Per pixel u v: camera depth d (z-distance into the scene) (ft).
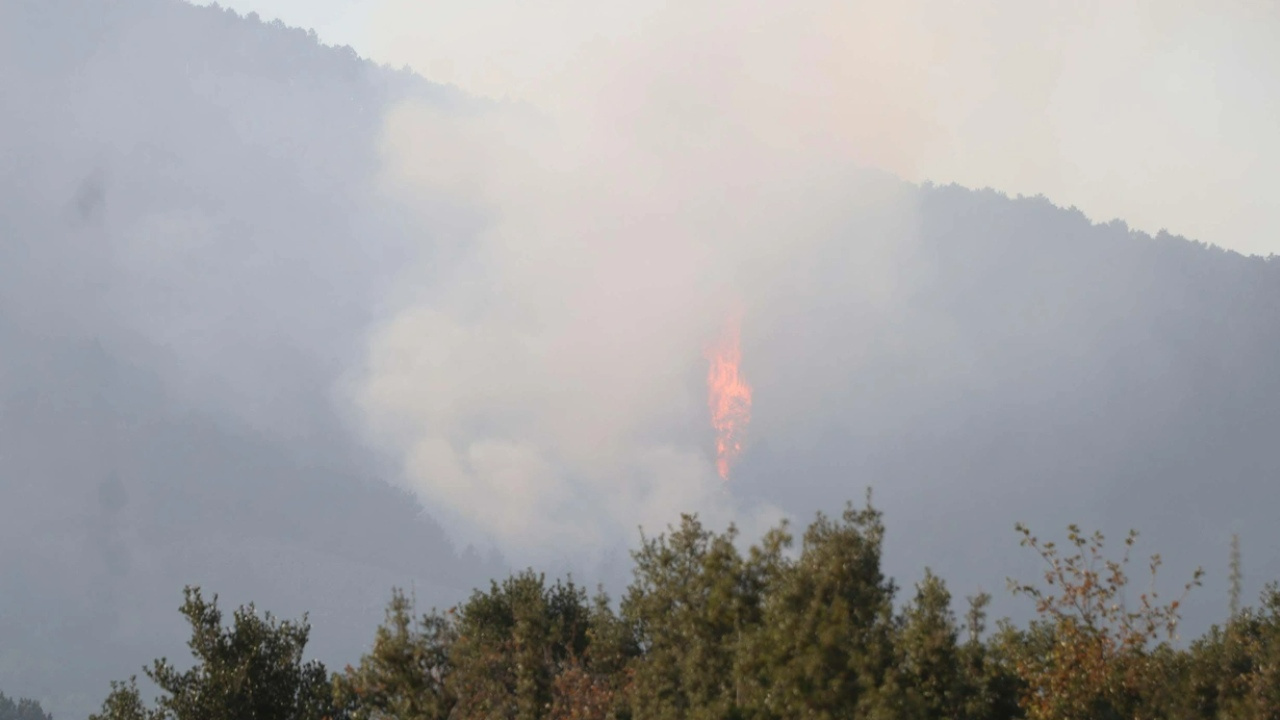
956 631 171.83
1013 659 189.16
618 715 192.54
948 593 175.32
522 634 215.31
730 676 169.99
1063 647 185.88
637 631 210.59
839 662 157.69
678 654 181.57
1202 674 183.73
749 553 180.14
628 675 198.18
